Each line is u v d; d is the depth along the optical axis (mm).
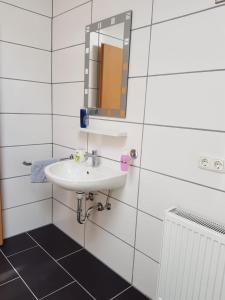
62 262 1926
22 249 2066
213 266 1109
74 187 1460
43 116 2268
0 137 2033
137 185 1586
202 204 1268
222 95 1140
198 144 1252
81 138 2000
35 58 2131
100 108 1776
